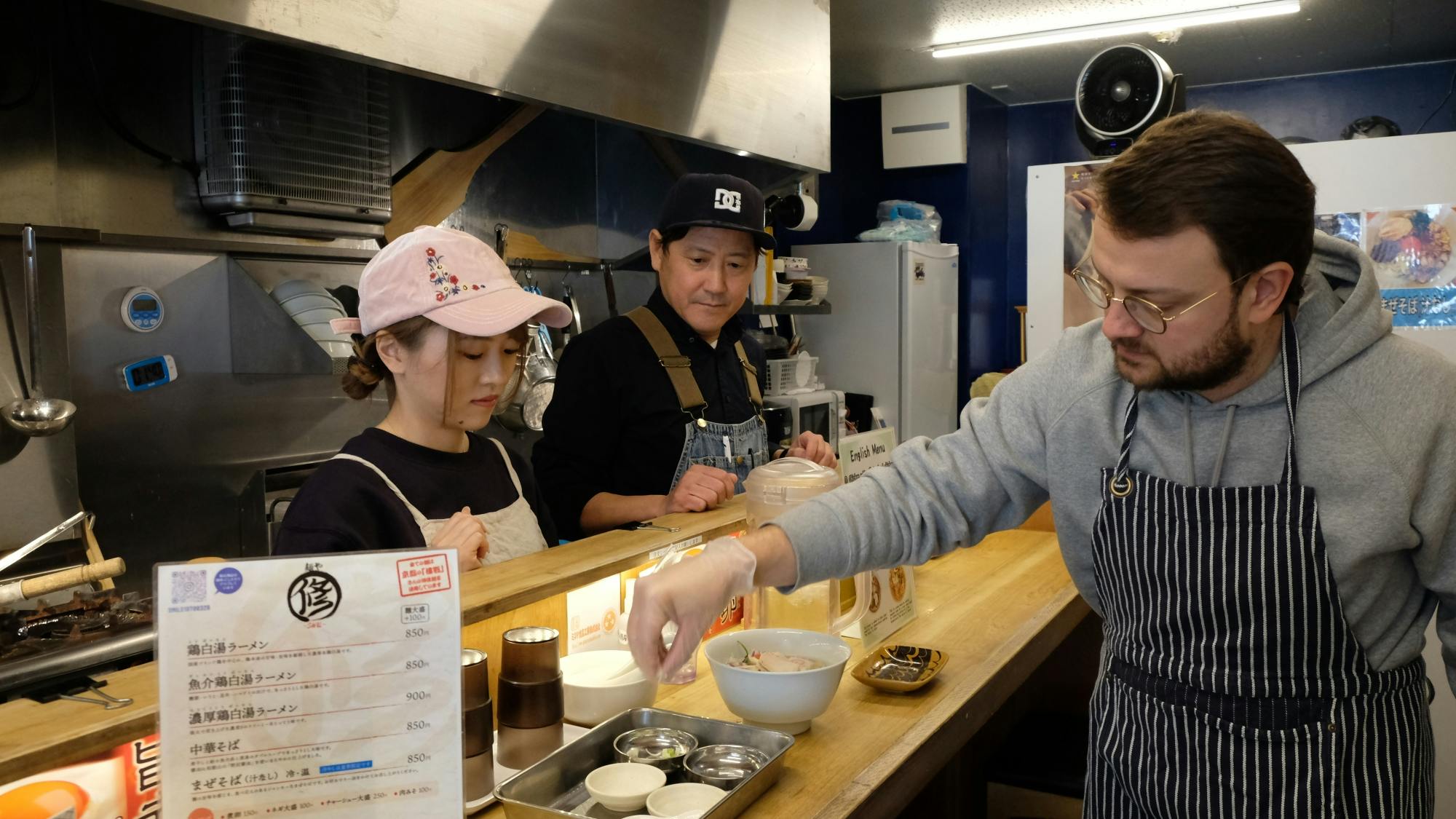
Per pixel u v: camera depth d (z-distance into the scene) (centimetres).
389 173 288
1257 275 98
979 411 138
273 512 280
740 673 128
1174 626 117
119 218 250
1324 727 110
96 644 131
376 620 80
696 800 109
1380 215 359
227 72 252
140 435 258
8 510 226
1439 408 106
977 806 234
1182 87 349
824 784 116
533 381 322
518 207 366
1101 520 121
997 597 194
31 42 234
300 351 262
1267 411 111
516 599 127
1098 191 104
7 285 227
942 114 626
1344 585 108
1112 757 126
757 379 256
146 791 93
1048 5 464
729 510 190
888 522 127
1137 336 103
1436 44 546
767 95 323
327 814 78
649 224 389
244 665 77
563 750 114
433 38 213
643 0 271
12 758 81
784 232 619
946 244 641
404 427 155
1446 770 273
